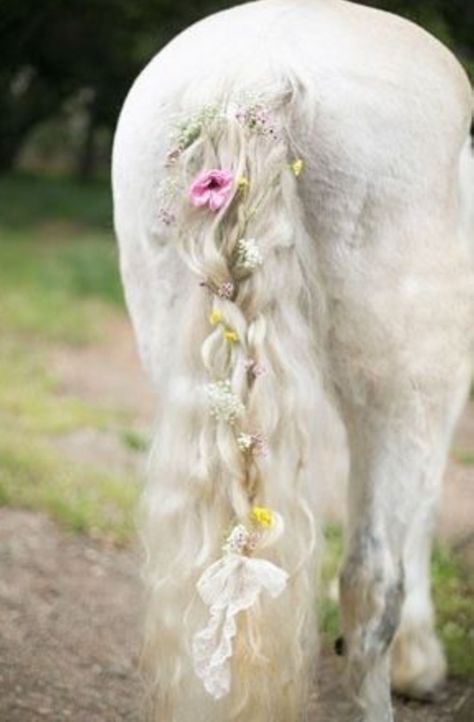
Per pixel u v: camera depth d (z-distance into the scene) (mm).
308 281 3219
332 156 3219
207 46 3359
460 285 3447
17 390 9734
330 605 5293
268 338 3104
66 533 6453
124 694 4621
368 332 3338
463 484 7547
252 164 3104
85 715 4398
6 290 14359
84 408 9406
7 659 4797
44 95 25469
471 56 6656
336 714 4465
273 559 3066
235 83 3195
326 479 3467
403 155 3297
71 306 13797
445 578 5820
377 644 3430
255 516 3062
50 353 11617
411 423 3416
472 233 3625
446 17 6426
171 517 3127
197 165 3178
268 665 3072
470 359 3555
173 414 3158
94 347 12141
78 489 7137
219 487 3092
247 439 3064
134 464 7992
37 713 4352
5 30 9141
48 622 5258
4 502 6793
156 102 3402
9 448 7695
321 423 3244
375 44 3359
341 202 3254
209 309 3143
